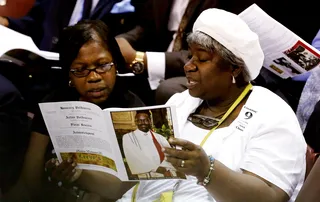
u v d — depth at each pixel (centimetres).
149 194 256
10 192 297
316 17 368
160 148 221
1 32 325
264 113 249
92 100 280
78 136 248
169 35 385
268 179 235
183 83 340
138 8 391
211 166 221
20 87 328
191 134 256
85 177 265
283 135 244
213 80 250
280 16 371
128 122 223
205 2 370
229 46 246
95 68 276
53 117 249
